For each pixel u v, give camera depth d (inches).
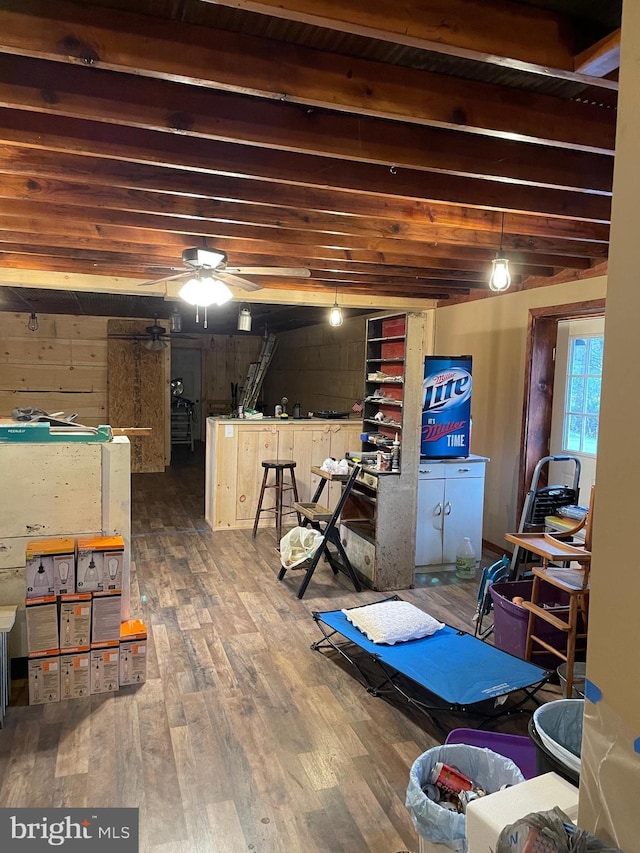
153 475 350.9
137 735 102.7
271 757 97.9
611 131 86.7
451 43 61.1
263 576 186.5
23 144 86.7
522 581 148.9
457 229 144.9
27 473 120.0
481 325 228.4
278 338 469.7
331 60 72.7
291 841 80.2
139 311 337.1
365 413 205.5
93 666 115.2
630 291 38.3
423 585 184.4
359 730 106.2
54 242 155.3
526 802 50.2
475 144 94.9
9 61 73.5
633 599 38.0
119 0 63.4
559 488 173.0
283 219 129.8
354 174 103.0
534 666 114.6
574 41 65.7
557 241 155.6
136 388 354.3
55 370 340.5
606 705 40.1
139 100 78.6
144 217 135.6
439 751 76.0
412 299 253.6
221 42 68.4
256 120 83.7
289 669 127.4
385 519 176.6
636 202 37.9
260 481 245.1
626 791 38.4
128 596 128.3
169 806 86.0
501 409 216.5
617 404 39.2
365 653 135.0
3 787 89.0
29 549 111.6
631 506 38.1
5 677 108.5
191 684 120.4
